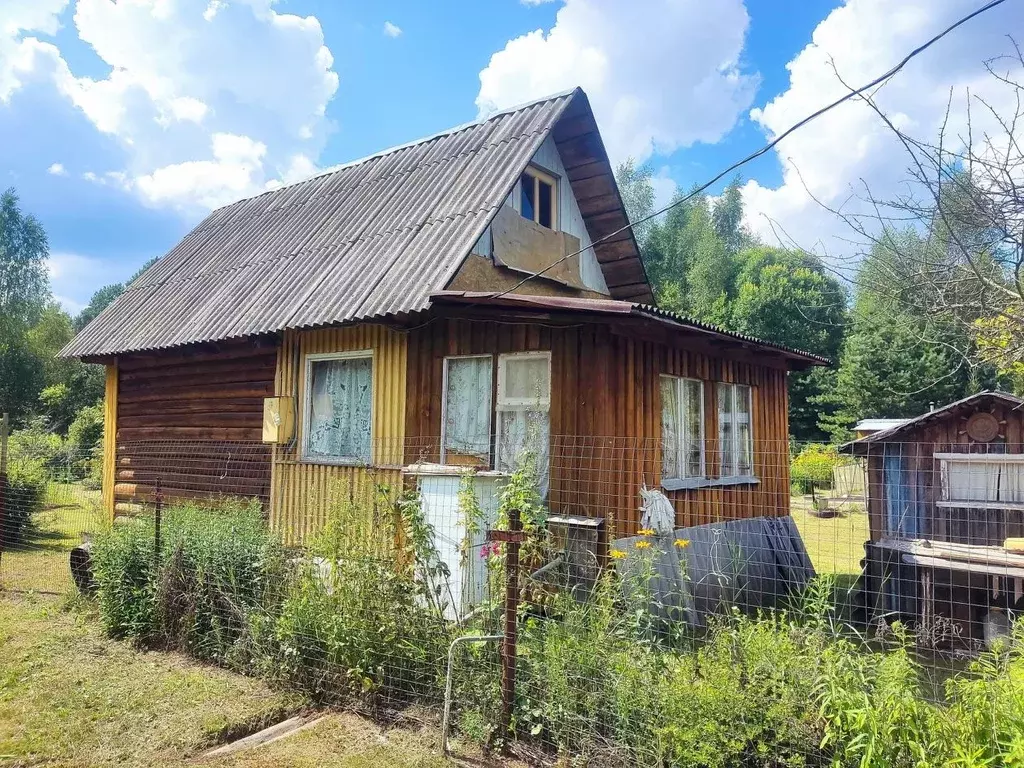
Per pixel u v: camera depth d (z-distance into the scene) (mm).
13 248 40125
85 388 39875
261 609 6004
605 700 4266
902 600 7773
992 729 3176
